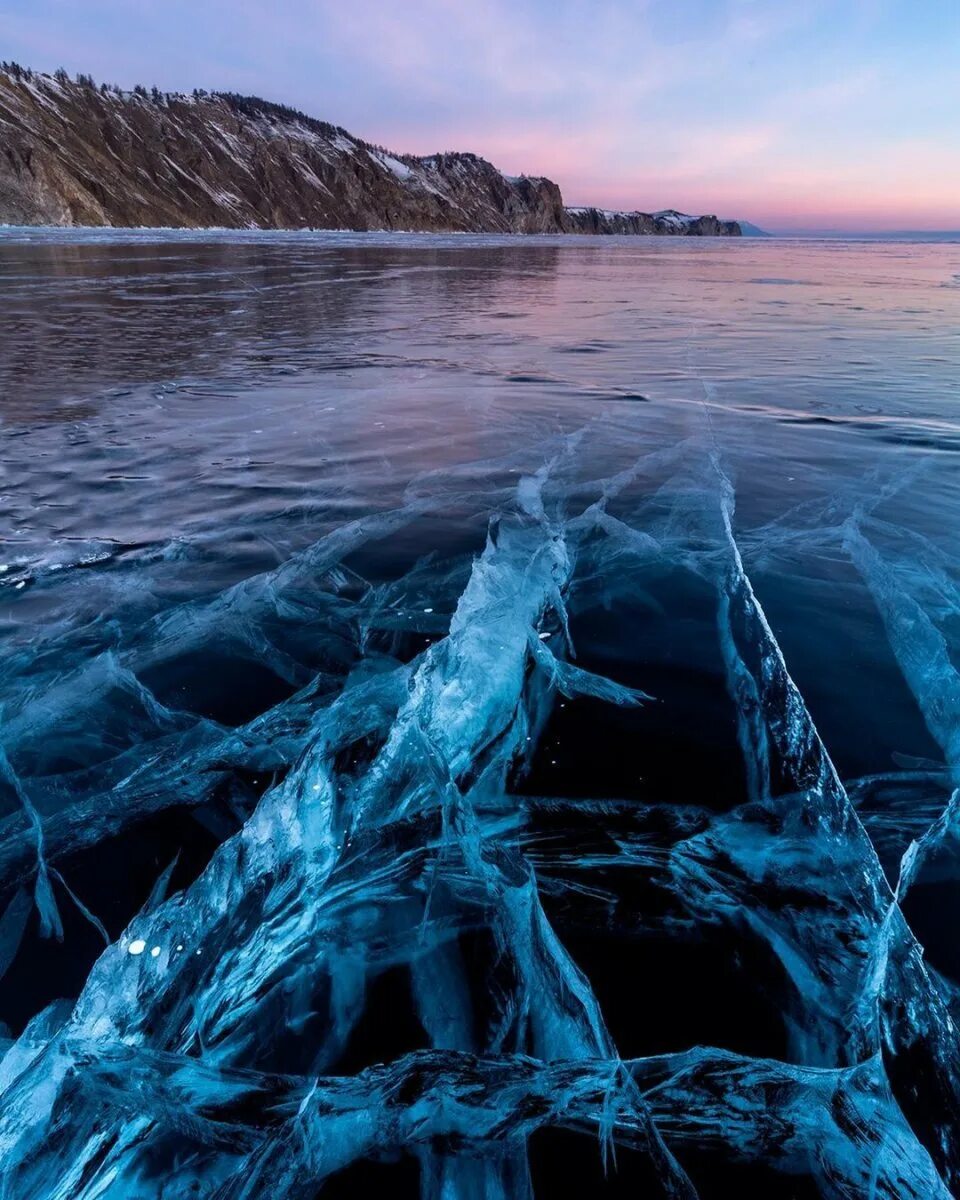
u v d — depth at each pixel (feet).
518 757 5.34
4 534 9.71
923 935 3.90
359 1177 2.84
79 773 5.21
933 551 9.48
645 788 5.05
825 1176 2.84
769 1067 3.18
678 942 3.84
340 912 3.98
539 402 18.30
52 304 37.22
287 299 43.55
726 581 8.57
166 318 33.40
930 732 5.80
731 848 4.49
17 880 4.31
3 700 6.09
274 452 13.87
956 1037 3.37
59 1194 2.81
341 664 6.75
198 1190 2.80
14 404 16.96
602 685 6.37
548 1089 3.12
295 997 3.54
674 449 14.25
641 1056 3.26
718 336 30.22
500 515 10.75
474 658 6.47
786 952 3.78
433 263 87.76
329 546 9.58
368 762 5.12
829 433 15.40
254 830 4.49
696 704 6.11
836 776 5.23
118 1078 3.18
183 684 6.35
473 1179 2.81
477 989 3.58
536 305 42.98
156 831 4.70
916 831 4.67
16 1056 3.31
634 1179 2.82
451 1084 3.13
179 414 16.56
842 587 8.44
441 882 4.17
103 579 8.48
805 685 6.45
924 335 30.12
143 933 3.92
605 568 8.92
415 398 18.62
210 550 9.39
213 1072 3.20
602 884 4.19
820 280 65.00
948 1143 2.94
